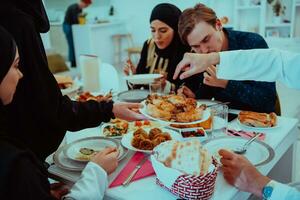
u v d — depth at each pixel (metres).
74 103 1.24
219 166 0.95
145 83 1.88
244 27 5.21
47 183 0.82
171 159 0.85
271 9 4.95
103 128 1.36
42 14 1.18
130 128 1.33
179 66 1.20
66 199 0.86
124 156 1.08
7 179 0.71
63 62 4.82
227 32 1.72
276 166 1.48
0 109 0.87
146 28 7.50
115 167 1.00
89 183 0.90
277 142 1.20
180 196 0.85
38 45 1.09
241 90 1.57
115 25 7.27
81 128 1.25
